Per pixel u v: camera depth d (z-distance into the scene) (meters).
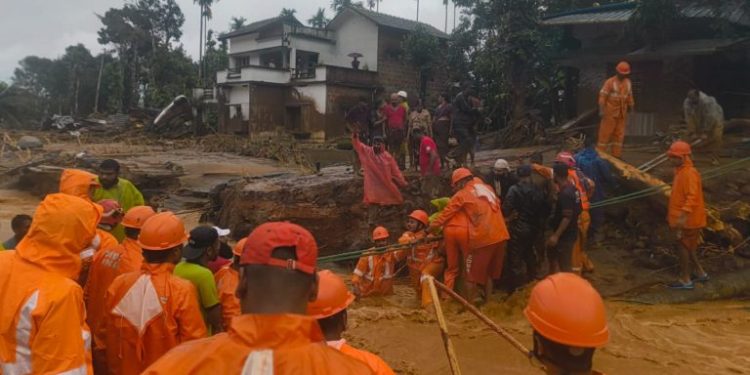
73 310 2.83
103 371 3.73
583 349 2.03
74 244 2.95
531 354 2.25
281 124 39.47
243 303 1.65
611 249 9.99
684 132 13.38
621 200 9.63
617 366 5.95
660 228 9.86
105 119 48.25
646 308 7.88
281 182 12.44
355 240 11.62
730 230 9.37
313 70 37.38
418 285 8.67
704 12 16.06
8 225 13.97
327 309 2.87
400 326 7.13
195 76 57.94
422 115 13.10
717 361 6.09
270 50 41.97
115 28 60.47
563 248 7.90
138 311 3.59
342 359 1.52
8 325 2.72
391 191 10.84
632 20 16.77
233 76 39.66
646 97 18.05
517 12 20.69
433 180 11.48
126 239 4.33
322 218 11.71
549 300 2.10
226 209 13.20
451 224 7.86
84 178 5.34
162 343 3.59
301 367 1.43
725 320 7.46
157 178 18.48
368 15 38.75
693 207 8.29
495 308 7.75
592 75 19.39
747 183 10.60
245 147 28.67
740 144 13.14
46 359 2.70
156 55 57.47
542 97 24.06
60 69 71.12
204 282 4.11
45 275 2.84
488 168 12.20
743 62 16.81
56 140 38.38
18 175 21.42
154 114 46.16
